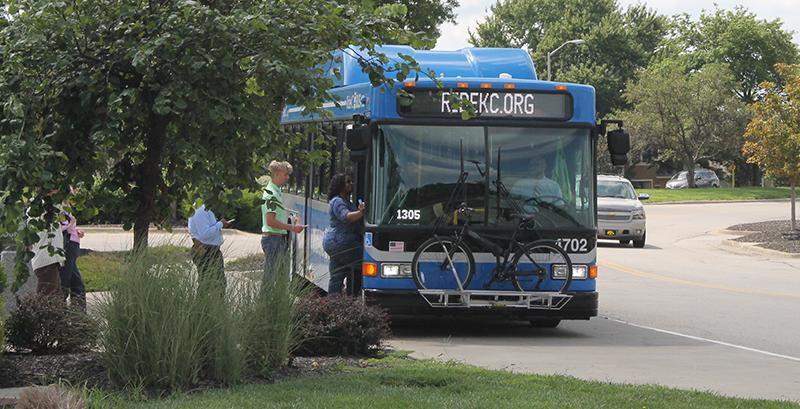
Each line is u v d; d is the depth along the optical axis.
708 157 82.75
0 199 8.25
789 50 99.12
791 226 39.47
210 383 8.73
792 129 36.09
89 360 9.29
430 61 15.45
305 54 8.76
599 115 90.62
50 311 10.04
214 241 12.82
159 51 8.71
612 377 10.72
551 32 95.81
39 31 8.59
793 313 17.70
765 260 30.75
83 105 8.79
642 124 78.06
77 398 7.41
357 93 14.95
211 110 8.59
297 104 9.34
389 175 13.87
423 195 13.85
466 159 13.92
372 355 11.06
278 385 8.71
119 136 9.30
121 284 8.55
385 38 9.34
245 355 9.08
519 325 15.59
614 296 20.39
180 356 8.53
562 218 13.94
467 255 13.66
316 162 10.20
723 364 11.91
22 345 9.99
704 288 22.38
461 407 7.96
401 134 13.92
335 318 10.88
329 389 8.55
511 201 13.89
